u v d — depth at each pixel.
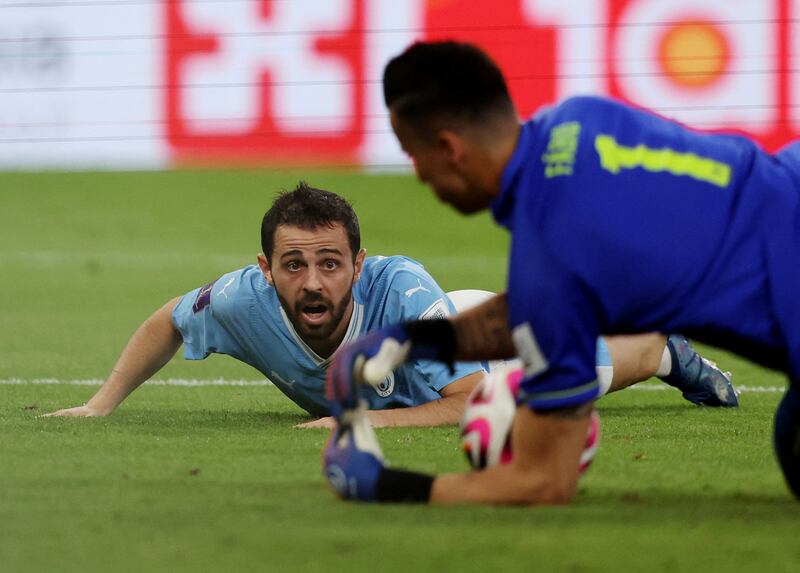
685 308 9.47
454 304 17.92
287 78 49.94
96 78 51.22
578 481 10.86
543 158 9.52
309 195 15.21
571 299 9.29
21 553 8.72
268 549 8.76
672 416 17.97
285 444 14.30
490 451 10.70
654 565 8.38
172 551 8.73
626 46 47.66
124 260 42.72
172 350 17.17
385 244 45.03
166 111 51.19
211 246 45.34
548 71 48.09
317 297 14.98
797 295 9.49
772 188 9.69
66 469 12.27
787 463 10.77
